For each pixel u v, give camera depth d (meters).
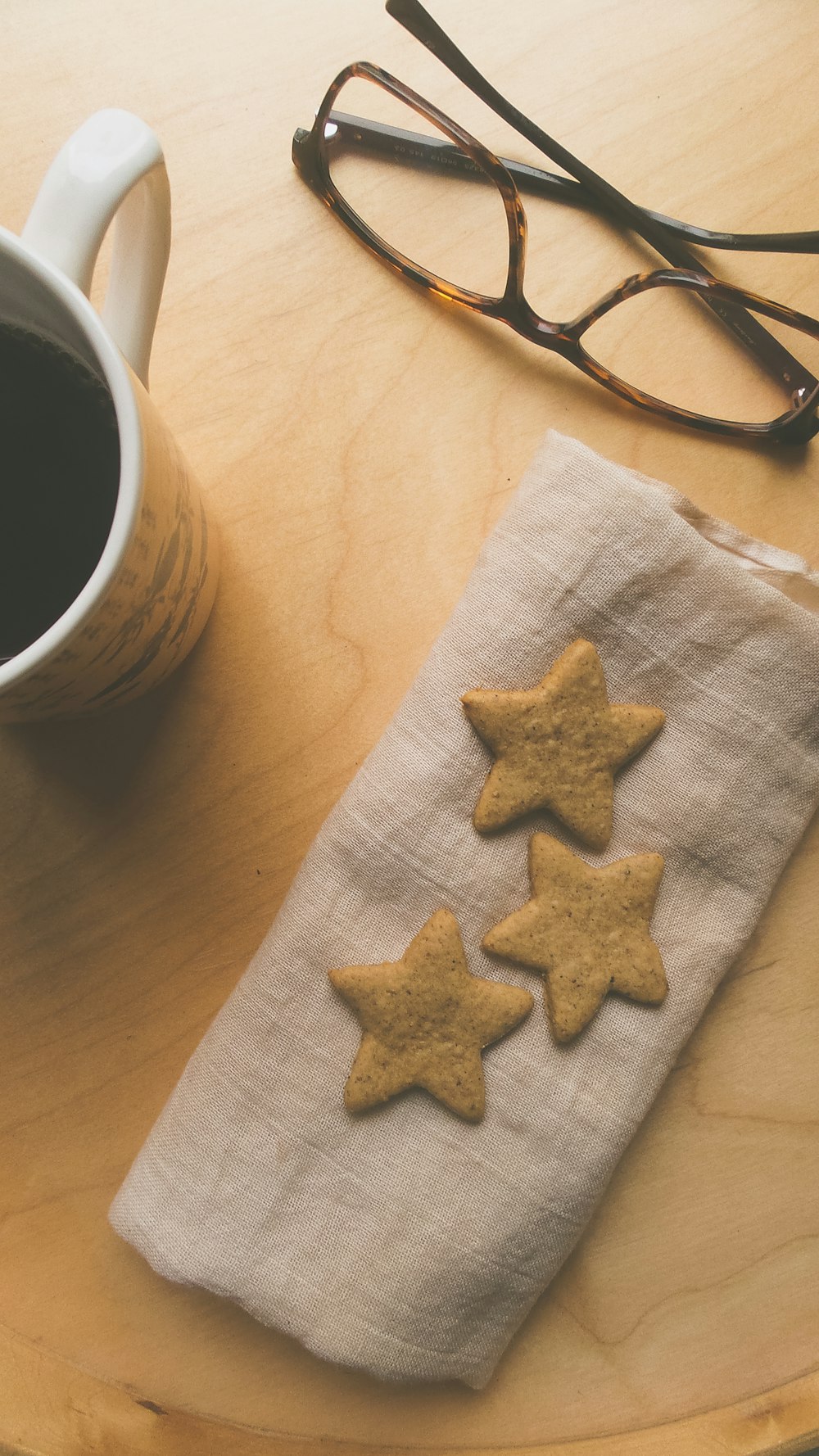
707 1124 0.37
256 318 0.38
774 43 0.38
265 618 0.38
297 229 0.38
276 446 0.38
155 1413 0.37
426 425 0.38
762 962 0.38
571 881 0.36
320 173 0.38
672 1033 0.36
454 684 0.36
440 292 0.38
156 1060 0.38
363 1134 0.36
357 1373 0.37
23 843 0.38
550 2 0.38
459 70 0.37
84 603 0.29
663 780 0.36
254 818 0.38
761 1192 0.37
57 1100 0.37
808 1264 0.37
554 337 0.38
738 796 0.36
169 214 0.31
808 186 0.38
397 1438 0.37
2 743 0.38
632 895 0.36
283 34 0.38
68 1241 0.37
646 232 0.38
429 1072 0.36
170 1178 0.36
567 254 0.39
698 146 0.38
